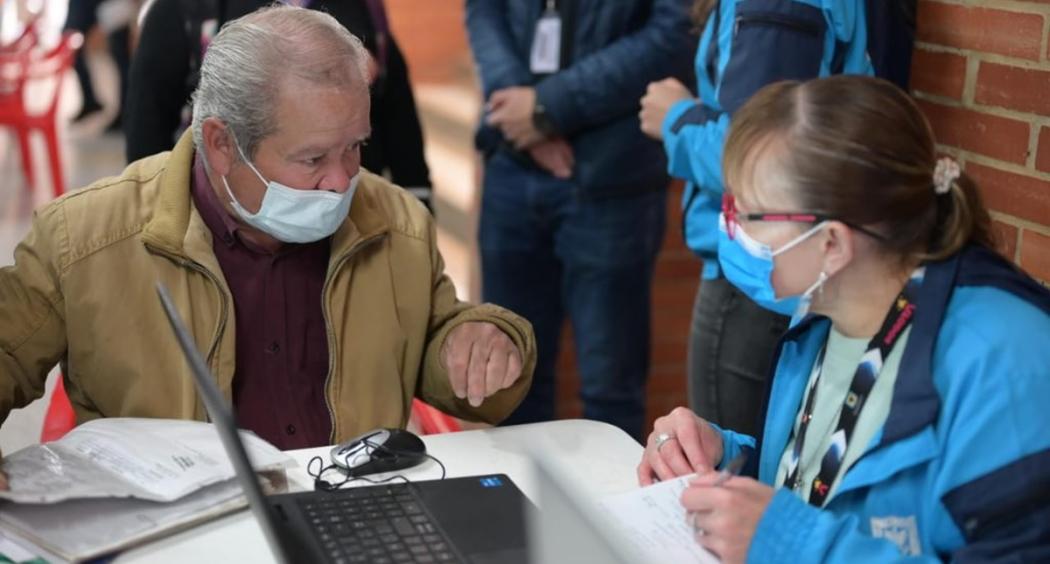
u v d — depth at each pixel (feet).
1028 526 3.80
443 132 19.52
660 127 7.41
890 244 4.18
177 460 4.71
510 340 5.90
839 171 4.06
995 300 4.07
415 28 22.36
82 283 5.62
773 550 3.96
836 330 4.62
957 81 6.79
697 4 7.18
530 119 9.06
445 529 4.31
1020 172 6.41
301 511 4.39
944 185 4.17
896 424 4.02
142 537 4.28
